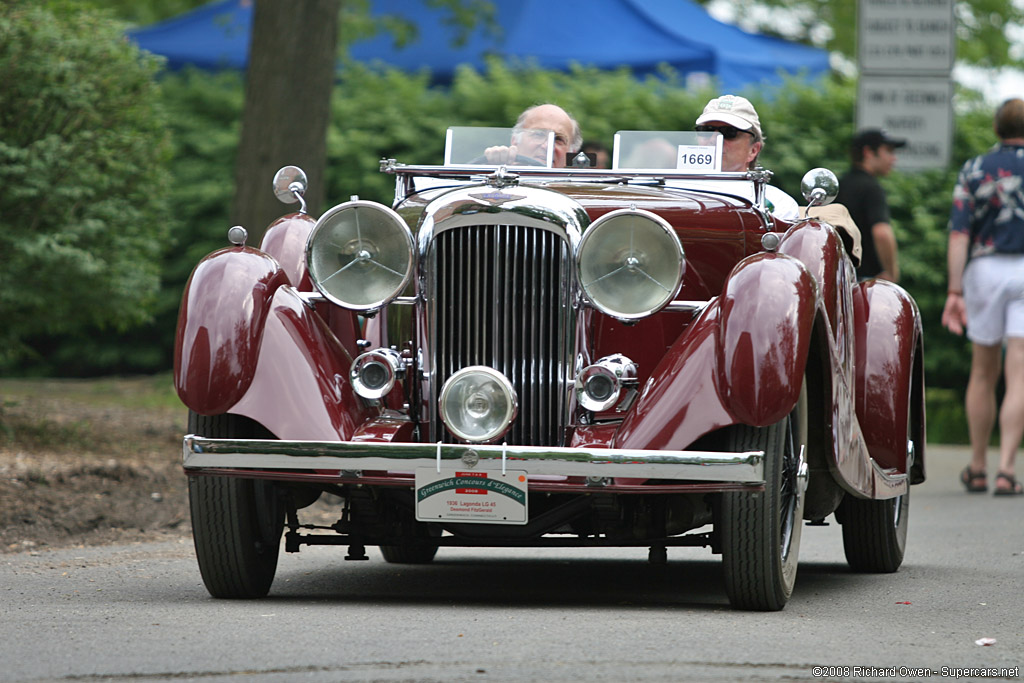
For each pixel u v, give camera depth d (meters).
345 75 41.81
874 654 9.62
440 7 41.94
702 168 14.30
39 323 22.80
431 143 39.34
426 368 12.13
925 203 37.44
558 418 11.95
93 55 22.39
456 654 9.37
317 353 11.70
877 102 25.00
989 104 39.31
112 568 14.59
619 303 11.62
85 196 22.00
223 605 11.88
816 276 12.27
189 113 42.06
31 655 9.43
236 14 47.44
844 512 14.98
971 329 24.02
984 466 24.08
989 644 10.23
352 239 11.95
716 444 11.68
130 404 31.14
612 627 10.56
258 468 11.25
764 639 10.09
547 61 45.34
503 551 17.69
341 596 12.77
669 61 44.53
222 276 11.76
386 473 11.31
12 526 16.78
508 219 11.95
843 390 12.40
